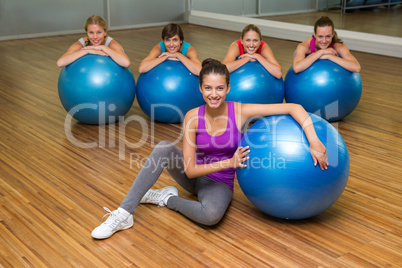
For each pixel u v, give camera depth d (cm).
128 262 191
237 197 245
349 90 332
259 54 346
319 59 337
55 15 700
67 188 254
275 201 204
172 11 800
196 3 789
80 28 725
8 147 309
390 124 345
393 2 539
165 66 336
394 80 456
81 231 213
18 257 193
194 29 750
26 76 487
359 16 575
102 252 198
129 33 724
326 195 200
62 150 305
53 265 189
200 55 570
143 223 220
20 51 604
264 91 328
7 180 263
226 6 736
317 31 335
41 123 354
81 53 334
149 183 214
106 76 326
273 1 659
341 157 202
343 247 200
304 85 333
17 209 232
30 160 289
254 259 192
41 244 203
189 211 217
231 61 337
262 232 212
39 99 412
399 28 543
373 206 233
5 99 411
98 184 259
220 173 225
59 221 221
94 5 727
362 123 347
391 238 206
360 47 581
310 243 203
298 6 632
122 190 252
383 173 268
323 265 187
